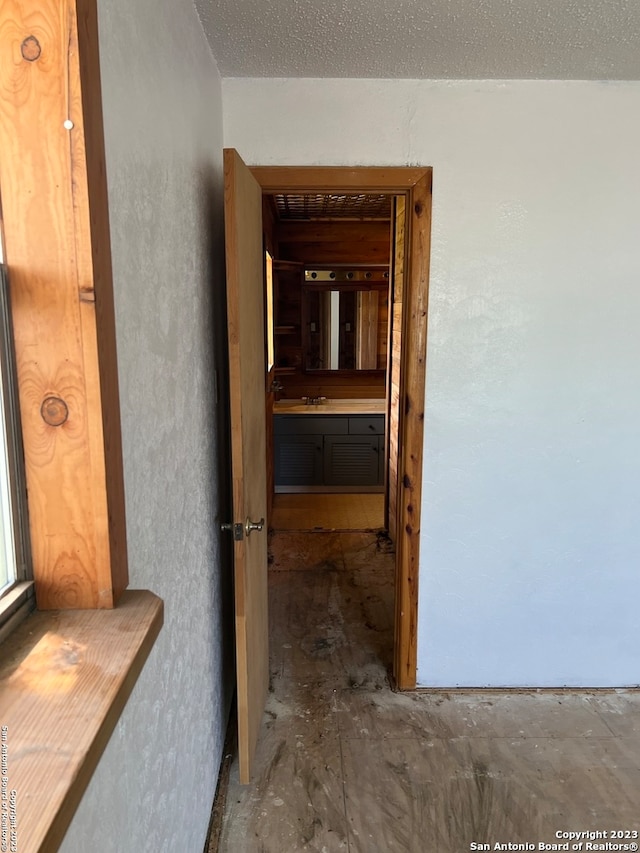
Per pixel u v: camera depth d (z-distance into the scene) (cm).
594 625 238
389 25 164
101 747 64
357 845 165
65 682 70
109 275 83
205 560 168
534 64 190
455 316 216
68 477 81
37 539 83
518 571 233
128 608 86
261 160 208
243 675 177
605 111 204
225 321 208
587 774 192
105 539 83
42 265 77
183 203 140
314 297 488
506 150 206
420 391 219
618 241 213
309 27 165
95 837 79
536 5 153
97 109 79
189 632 145
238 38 172
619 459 227
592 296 216
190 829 145
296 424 474
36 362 78
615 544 232
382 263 482
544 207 210
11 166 74
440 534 230
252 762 195
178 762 132
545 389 221
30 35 72
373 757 199
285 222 473
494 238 211
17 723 63
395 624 240
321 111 204
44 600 85
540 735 211
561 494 229
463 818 174
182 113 139
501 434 224
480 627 237
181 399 137
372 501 467
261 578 215
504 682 241
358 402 507
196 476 155
